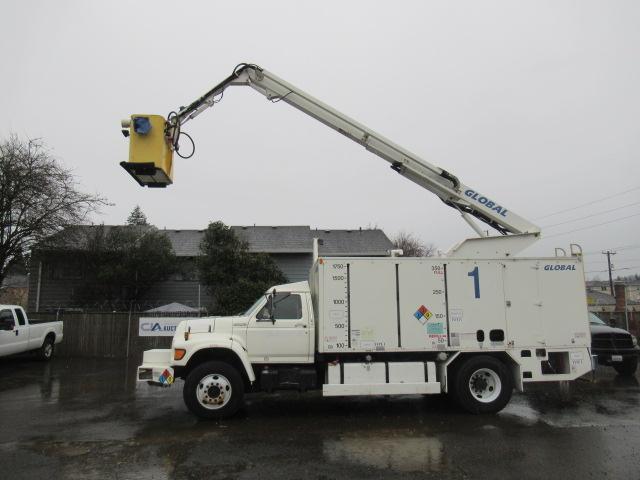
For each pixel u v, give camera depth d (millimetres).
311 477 5094
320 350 7820
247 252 21328
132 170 7719
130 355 17438
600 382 11453
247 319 7996
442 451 5938
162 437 6633
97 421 7637
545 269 8352
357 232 29516
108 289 23641
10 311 14086
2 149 18672
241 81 9133
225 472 5250
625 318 20922
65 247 21516
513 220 9398
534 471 5223
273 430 6969
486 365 7961
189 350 7656
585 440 6367
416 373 7875
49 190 19219
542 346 8141
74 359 16594
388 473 5195
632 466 5363
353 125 9344
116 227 25281
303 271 26641
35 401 9383
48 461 5645
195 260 21609
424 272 8133
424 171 9492
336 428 7062
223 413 7578
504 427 7066
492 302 8164
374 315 7957
